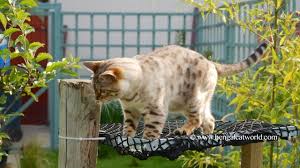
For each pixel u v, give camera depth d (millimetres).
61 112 4562
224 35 10953
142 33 14906
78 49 14703
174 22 14867
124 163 10961
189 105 5074
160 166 10648
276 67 5836
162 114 4770
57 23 12102
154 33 13555
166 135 5027
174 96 4953
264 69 5969
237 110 6230
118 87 4570
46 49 13773
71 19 14961
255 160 5816
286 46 5836
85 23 14875
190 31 14008
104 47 14359
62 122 4562
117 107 11188
